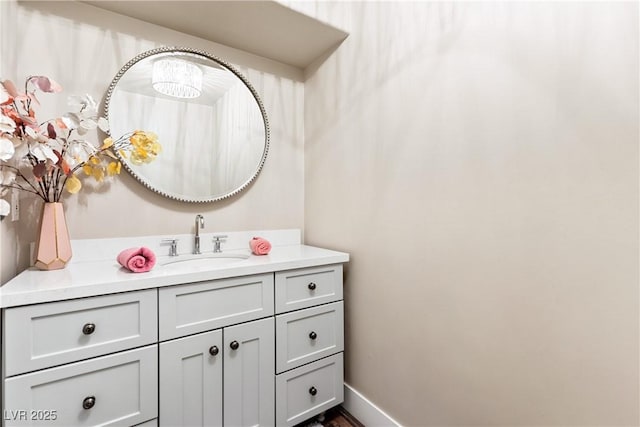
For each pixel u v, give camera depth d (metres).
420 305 1.26
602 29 0.78
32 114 1.10
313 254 1.56
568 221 0.84
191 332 1.14
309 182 1.94
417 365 1.27
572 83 0.83
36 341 0.88
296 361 1.40
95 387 0.97
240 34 1.63
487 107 1.03
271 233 1.88
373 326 1.48
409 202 1.30
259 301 1.30
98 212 1.39
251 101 1.80
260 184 1.85
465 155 1.09
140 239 1.48
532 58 0.91
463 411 1.11
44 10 1.30
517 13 0.95
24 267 1.22
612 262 0.77
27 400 0.87
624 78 0.75
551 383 0.88
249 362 1.27
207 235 1.67
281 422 1.36
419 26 1.26
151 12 1.45
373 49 1.48
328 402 1.50
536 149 0.91
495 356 1.01
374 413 1.46
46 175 1.19
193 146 1.63
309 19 1.50
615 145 0.76
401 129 1.34
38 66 1.28
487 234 1.03
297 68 1.98
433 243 1.21
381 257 1.43
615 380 0.77
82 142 1.25
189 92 1.62
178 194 1.58
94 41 1.40
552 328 0.88
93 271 1.14
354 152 1.59
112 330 0.99
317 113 1.87
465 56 1.09
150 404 1.06
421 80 1.25
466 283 1.10
